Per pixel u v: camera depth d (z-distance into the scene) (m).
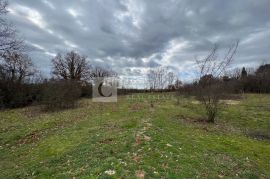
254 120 21.48
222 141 13.18
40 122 19.33
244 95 43.62
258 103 32.56
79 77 65.88
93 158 8.83
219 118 21.97
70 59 66.00
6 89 32.88
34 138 14.50
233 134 15.76
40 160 10.15
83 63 67.06
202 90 19.66
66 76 65.19
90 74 67.81
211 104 19.47
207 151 10.75
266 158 11.00
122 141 10.66
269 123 20.28
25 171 8.95
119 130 13.70
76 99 32.34
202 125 17.80
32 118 22.34
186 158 8.98
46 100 28.59
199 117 21.41
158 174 7.22
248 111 26.09
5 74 33.97
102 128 14.92
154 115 20.12
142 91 64.06
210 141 12.85
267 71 57.00
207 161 9.26
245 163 9.88
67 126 17.17
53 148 11.70
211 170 8.36
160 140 10.79
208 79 19.62
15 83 34.22
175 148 9.92
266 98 39.09
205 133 14.95
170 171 7.52
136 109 25.25
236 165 9.45
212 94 19.25
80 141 12.08
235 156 10.70
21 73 36.84
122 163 7.93
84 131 14.50
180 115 21.75
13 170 9.45
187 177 7.31
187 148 10.46
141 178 6.88
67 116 21.92
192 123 18.23
